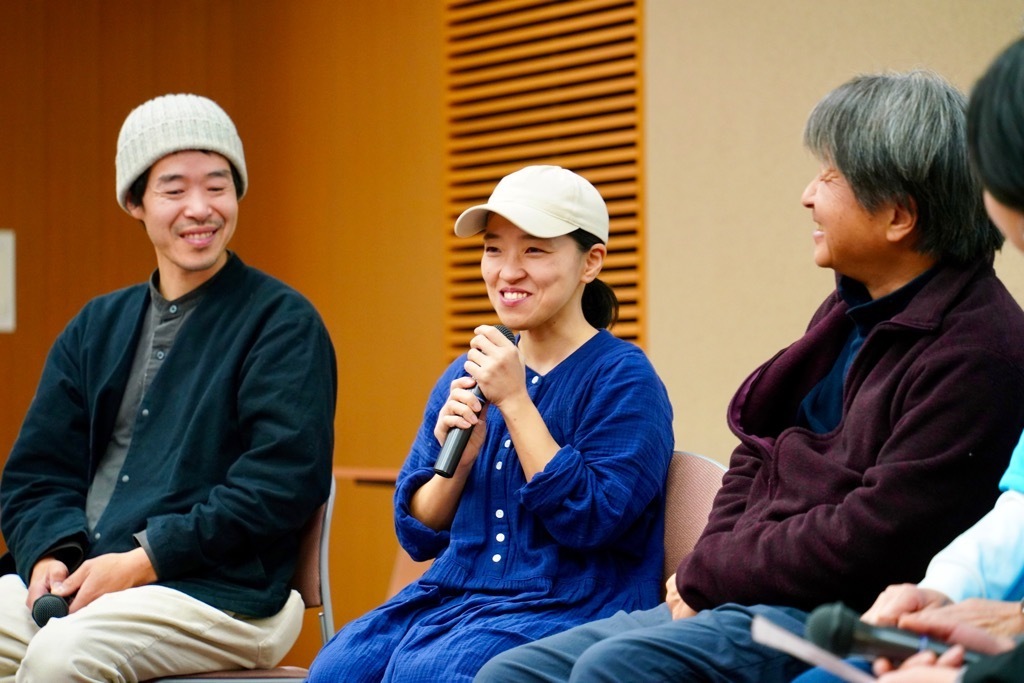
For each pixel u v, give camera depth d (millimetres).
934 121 3572
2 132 9984
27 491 5359
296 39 9312
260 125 9484
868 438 3564
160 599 4836
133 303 5629
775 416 4027
